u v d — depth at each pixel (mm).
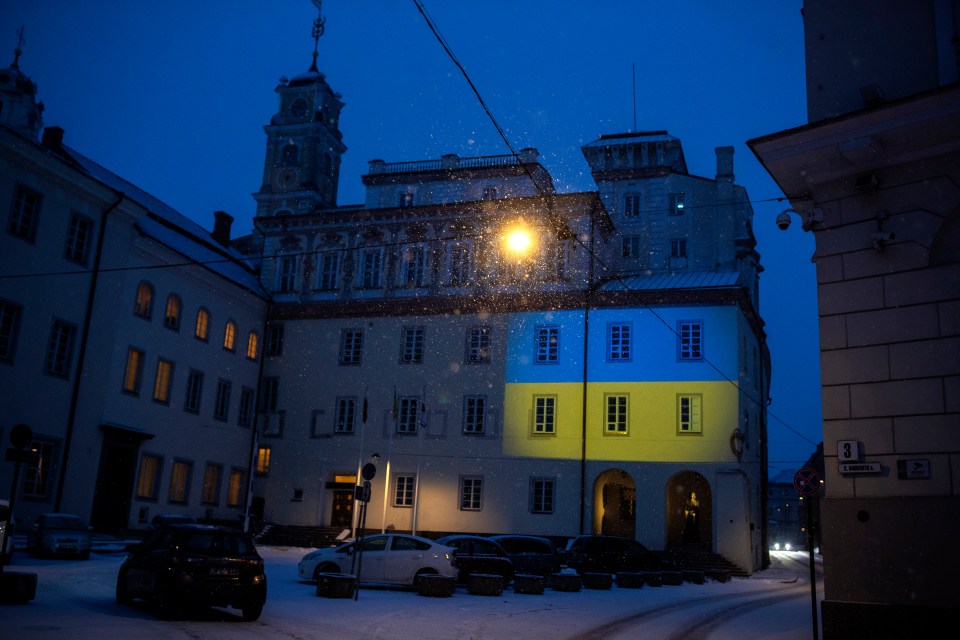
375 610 19109
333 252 52656
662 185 56000
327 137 74000
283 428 50750
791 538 115125
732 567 41312
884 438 14586
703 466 42906
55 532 28516
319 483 49156
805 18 17312
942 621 13422
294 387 51188
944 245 14805
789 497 116625
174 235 48656
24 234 34969
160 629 14383
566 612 21125
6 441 33500
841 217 15875
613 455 44344
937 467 13969
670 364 44562
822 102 16656
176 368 44281
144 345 41781
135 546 17875
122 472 40156
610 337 45969
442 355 48750
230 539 16656
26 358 34656
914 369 14523
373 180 56062
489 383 47500
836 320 15547
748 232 56500
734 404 43125
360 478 47594
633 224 55812
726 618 20984
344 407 49875
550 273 47812
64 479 36094
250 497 43938
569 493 44625
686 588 32344
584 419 45062
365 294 51281
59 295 36500
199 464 45719
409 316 50000
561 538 44156
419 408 48219
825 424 15242
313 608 18938
